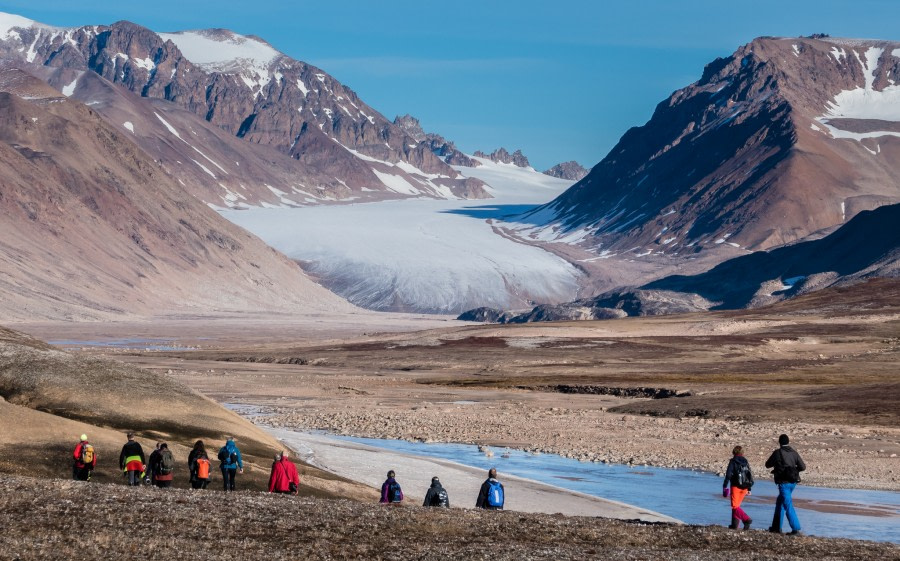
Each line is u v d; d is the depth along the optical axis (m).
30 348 57.69
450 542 25.95
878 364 127.69
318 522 27.33
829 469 54.66
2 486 28.98
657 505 43.78
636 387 105.50
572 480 51.06
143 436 46.72
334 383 117.06
